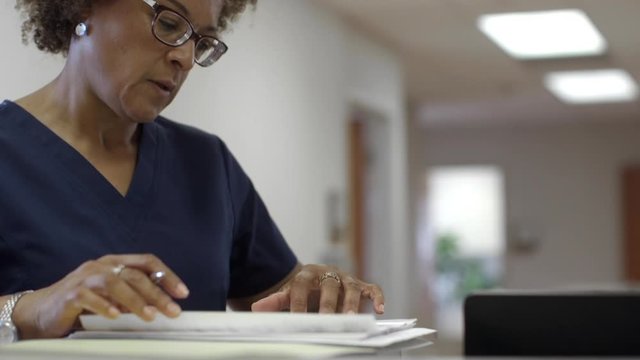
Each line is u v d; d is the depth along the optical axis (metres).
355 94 4.86
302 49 4.11
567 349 0.79
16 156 1.03
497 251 10.91
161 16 0.96
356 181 5.34
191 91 3.04
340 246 4.50
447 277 10.72
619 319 0.78
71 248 1.01
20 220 1.00
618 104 8.07
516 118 9.05
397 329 0.81
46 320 0.81
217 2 1.02
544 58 5.90
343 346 0.68
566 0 4.38
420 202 8.05
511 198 9.61
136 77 0.97
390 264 5.41
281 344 0.69
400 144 5.66
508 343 0.80
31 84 2.03
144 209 1.08
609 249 9.31
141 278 0.78
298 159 4.02
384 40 5.30
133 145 1.11
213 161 1.18
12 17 1.96
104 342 0.71
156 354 0.59
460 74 6.46
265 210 1.26
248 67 3.51
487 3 4.46
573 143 9.45
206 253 1.10
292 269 1.25
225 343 0.70
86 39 1.00
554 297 0.79
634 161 9.27
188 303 1.07
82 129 1.06
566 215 9.47
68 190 1.04
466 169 9.70
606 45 5.45
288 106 3.92
